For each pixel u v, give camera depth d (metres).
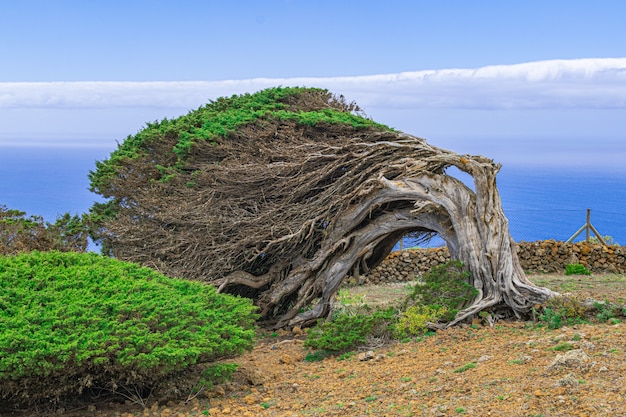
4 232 15.92
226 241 15.62
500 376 7.38
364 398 7.78
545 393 6.27
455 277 12.77
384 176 14.67
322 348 11.53
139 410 8.30
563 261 20.67
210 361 9.12
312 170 15.41
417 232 15.86
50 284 8.91
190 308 9.05
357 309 15.10
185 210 15.48
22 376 7.62
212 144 16.20
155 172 17.44
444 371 8.30
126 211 17.05
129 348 7.69
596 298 12.64
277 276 15.71
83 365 7.84
